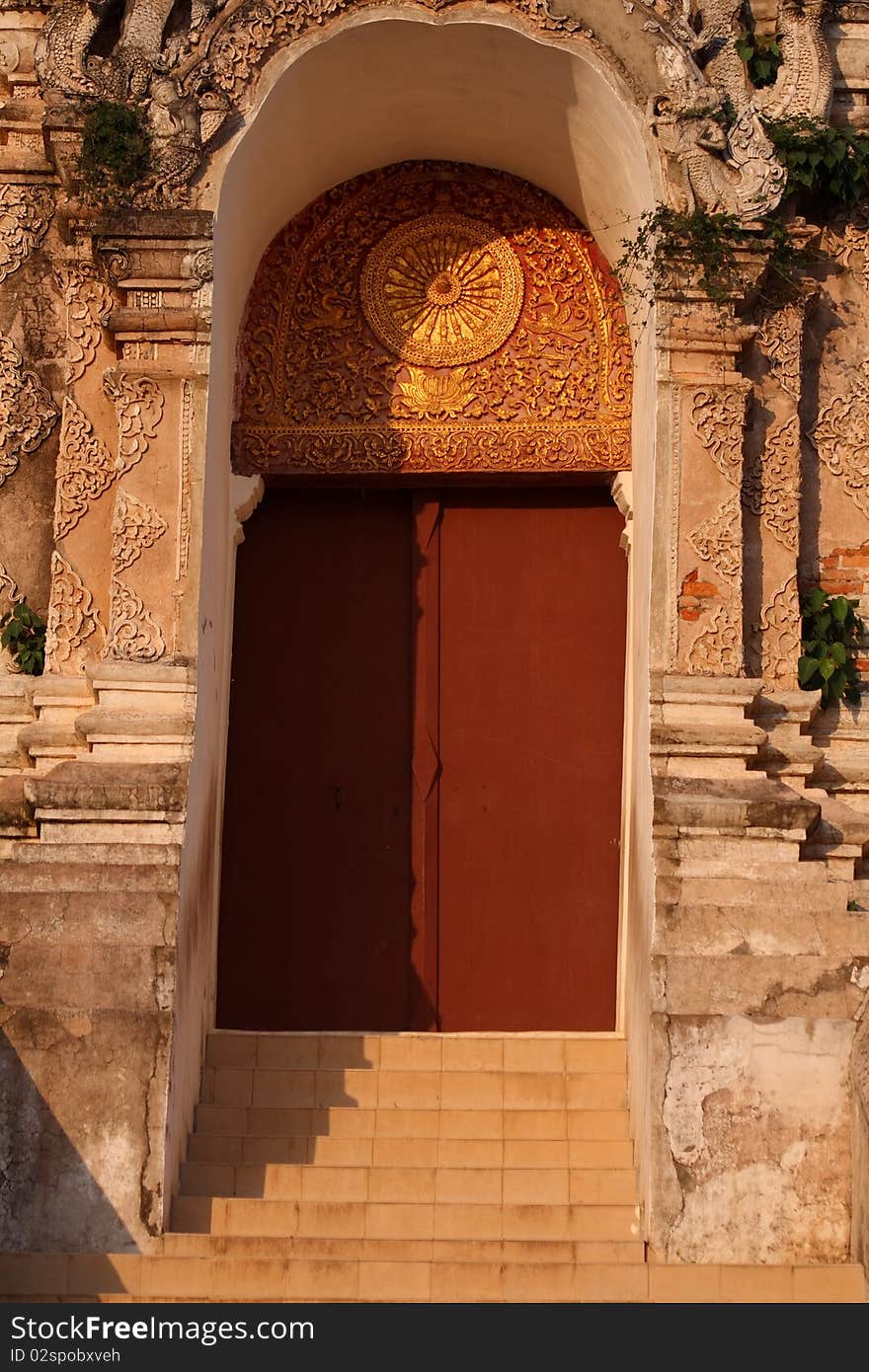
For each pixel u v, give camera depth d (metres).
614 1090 9.81
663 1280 8.30
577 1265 8.35
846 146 10.46
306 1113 9.61
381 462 10.81
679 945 8.71
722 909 8.74
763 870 8.98
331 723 10.96
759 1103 8.46
